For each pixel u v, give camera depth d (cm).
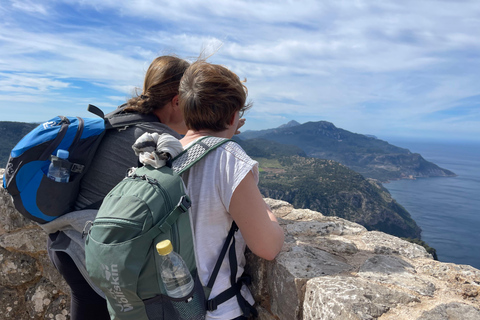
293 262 157
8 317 274
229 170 122
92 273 112
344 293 124
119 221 107
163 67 157
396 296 125
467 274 147
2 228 261
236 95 131
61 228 150
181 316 114
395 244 190
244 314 139
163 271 109
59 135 134
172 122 171
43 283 270
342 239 200
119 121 148
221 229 129
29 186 132
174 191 115
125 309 113
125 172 145
